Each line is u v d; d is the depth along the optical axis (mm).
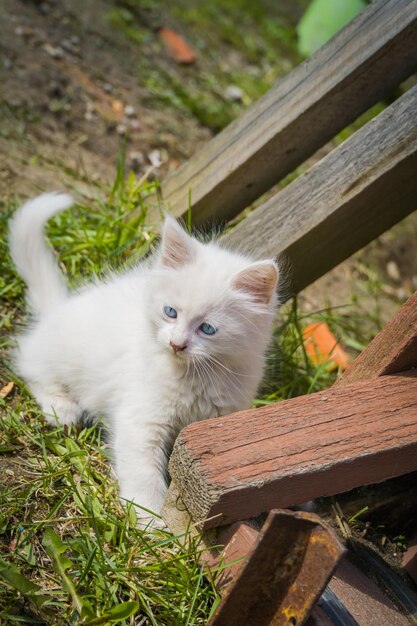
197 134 1178
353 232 755
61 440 703
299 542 541
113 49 1241
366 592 634
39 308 786
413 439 624
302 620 541
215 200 832
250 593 550
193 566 613
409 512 704
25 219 780
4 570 577
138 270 786
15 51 1072
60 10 1228
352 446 612
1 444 681
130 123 1104
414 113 714
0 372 747
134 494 673
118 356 720
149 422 687
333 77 764
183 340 672
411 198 734
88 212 889
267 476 588
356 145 736
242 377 699
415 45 739
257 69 1483
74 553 623
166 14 1472
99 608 595
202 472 588
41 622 584
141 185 903
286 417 627
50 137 1013
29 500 647
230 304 682
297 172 1153
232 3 1687
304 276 784
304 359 852
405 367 680
